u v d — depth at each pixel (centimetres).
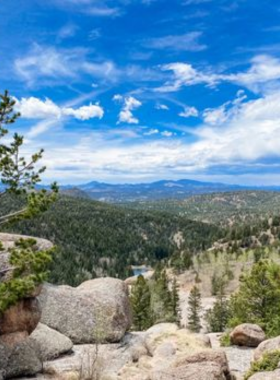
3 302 1198
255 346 2417
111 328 2211
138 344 2216
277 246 15862
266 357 1405
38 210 1321
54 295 2236
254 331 2472
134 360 1984
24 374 1558
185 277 13775
